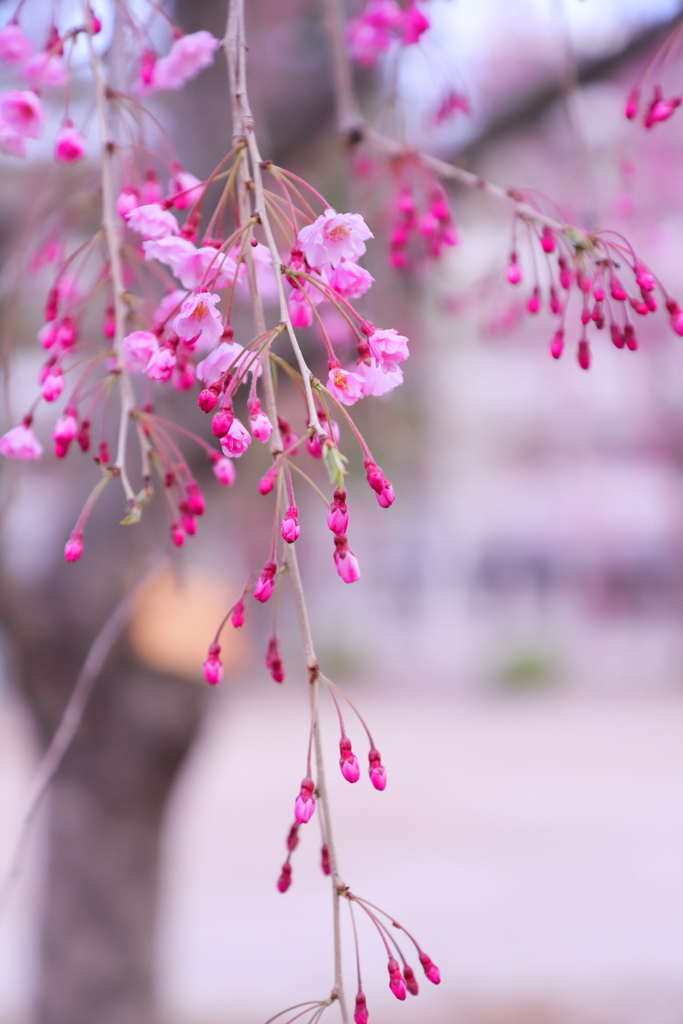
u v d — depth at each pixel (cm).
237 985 702
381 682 2472
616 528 2378
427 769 1465
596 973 716
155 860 388
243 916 857
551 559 2545
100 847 374
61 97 245
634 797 1262
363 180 261
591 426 2092
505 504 2461
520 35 379
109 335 165
